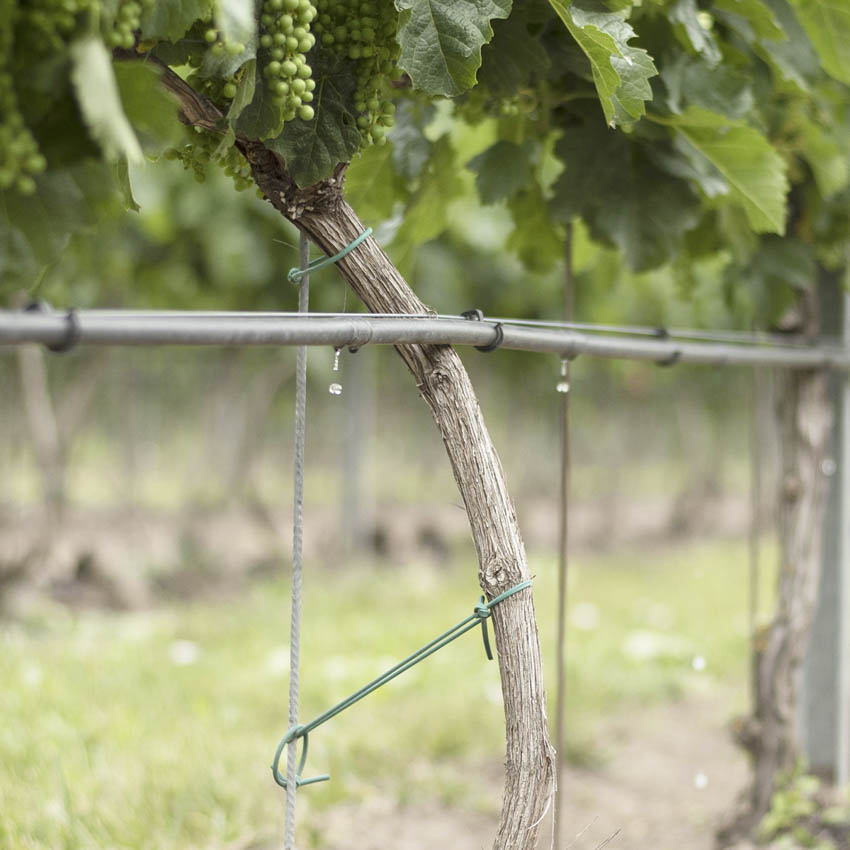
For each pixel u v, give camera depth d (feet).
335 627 24.61
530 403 45.70
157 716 16.69
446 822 14.37
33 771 13.61
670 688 21.47
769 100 10.79
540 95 9.02
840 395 15.20
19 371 27.99
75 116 5.08
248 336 5.50
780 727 13.64
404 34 6.52
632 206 9.43
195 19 5.73
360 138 6.75
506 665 7.05
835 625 15.21
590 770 17.12
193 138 6.88
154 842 12.19
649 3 8.02
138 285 27.63
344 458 33.65
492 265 32.37
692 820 14.85
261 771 14.79
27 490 35.22
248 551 32.09
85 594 26.78
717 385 47.62
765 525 45.42
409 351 7.16
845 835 13.29
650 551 41.37
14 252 5.19
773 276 12.52
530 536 40.96
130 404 30.89
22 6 4.70
